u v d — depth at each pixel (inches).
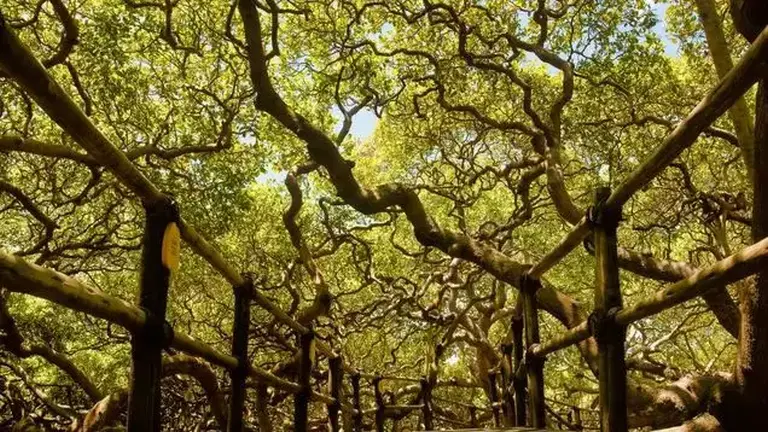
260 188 445.7
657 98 386.3
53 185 313.3
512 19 394.9
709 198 321.1
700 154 403.9
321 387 405.7
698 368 519.5
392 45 399.5
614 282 95.6
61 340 408.2
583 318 258.1
